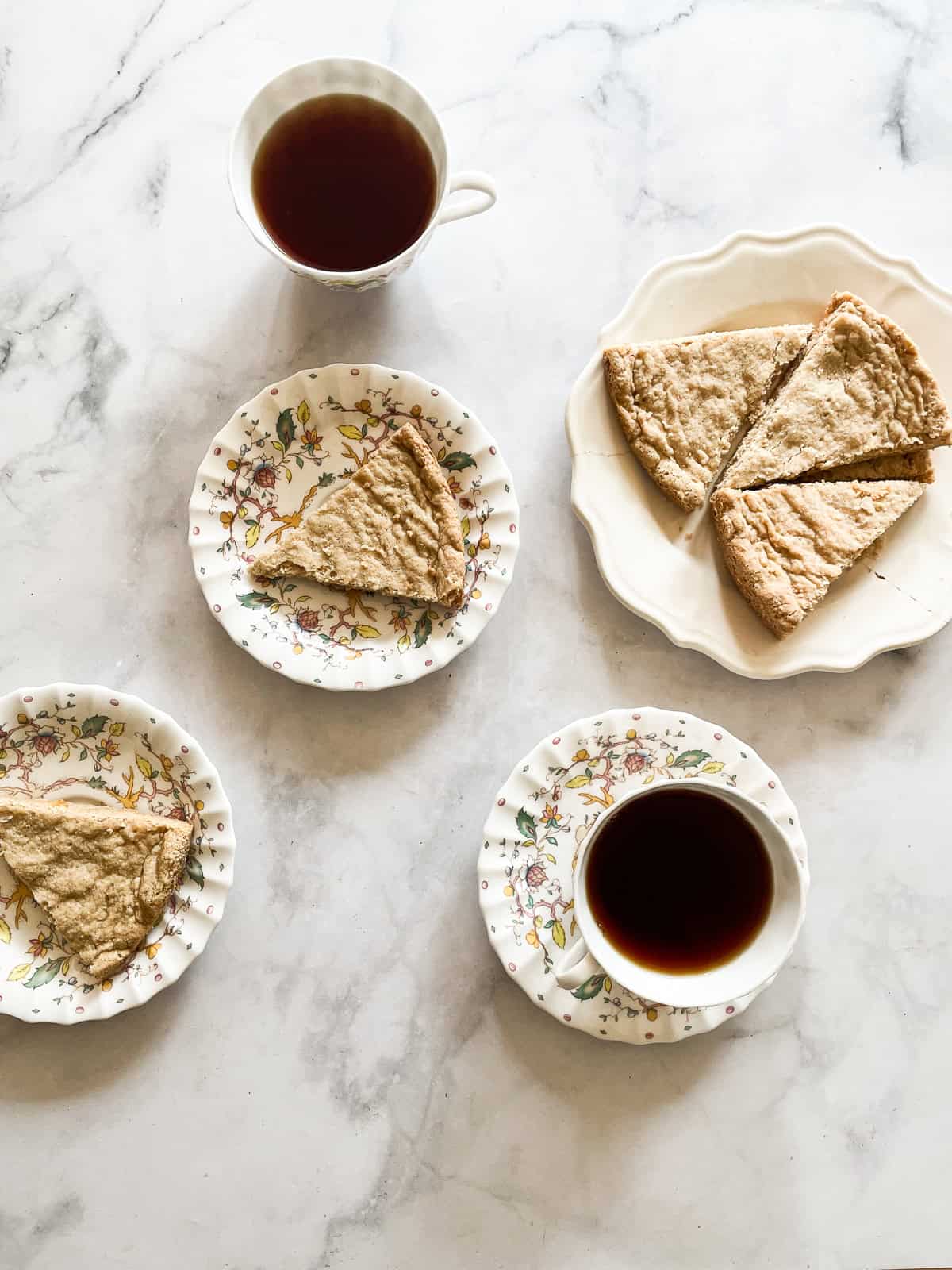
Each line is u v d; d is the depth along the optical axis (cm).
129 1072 44
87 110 46
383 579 43
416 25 46
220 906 42
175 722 44
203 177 46
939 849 46
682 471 44
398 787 45
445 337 46
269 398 44
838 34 47
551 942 43
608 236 46
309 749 45
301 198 41
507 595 46
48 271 45
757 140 47
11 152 45
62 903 42
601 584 46
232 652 45
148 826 42
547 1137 45
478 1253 44
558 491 46
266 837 45
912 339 45
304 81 40
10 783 43
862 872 46
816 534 43
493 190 41
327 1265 44
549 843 43
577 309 46
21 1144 44
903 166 47
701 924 41
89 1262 43
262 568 44
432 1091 45
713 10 47
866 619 44
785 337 44
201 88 46
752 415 45
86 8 46
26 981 42
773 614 43
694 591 44
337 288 43
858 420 44
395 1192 44
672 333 45
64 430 45
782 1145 45
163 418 46
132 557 45
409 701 45
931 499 45
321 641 44
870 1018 46
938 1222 45
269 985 44
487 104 46
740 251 44
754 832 40
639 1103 45
